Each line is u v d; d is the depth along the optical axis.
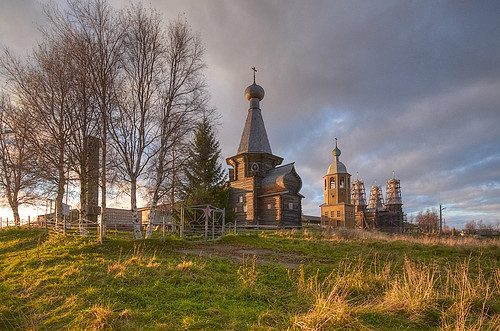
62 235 24.12
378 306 9.44
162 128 28.02
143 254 17.81
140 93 27.58
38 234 26.98
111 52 27.72
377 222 95.31
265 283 12.73
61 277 13.02
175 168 28.56
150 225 27.20
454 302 9.73
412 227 95.25
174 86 28.86
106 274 13.03
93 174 28.64
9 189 39.34
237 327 8.44
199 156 43.03
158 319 9.12
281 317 9.03
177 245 21.88
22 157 33.72
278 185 52.12
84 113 27.16
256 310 9.65
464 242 25.19
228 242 24.75
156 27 28.81
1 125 36.50
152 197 30.55
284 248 22.12
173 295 10.97
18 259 17.42
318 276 13.73
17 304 11.09
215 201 39.38
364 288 11.39
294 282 12.80
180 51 29.23
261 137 58.16
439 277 12.84
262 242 24.81
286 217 51.50
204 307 9.97
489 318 9.29
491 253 20.73
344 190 93.94
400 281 11.54
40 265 15.70
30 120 27.78
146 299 10.59
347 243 24.38
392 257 19.06
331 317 8.27
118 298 10.73
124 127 26.91
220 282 12.63
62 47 27.62
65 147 27.66
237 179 57.88
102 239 20.81
